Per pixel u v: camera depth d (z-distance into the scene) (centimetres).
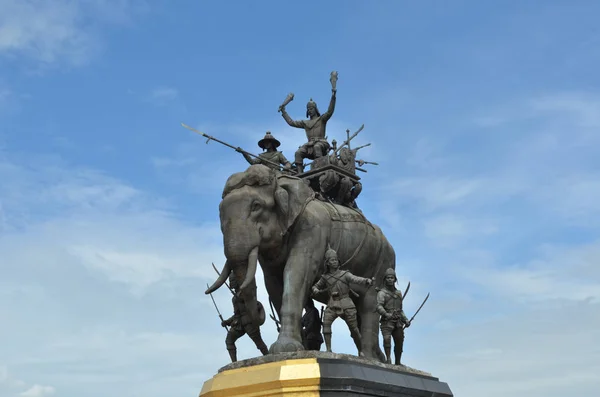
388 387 2052
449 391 2275
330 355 2009
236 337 2241
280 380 1928
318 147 2472
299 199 2212
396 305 2208
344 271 2123
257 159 2500
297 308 2142
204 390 2066
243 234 2127
